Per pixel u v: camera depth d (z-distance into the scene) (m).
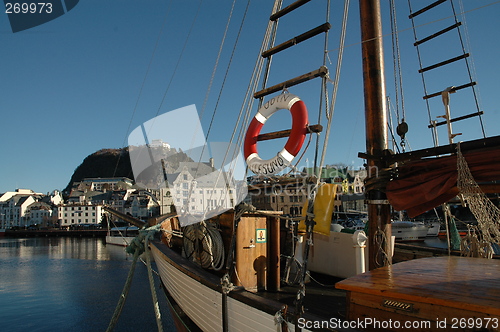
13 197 117.62
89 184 119.50
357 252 5.18
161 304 19.58
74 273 31.22
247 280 4.93
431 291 2.53
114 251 50.72
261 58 5.91
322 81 4.34
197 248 6.17
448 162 3.42
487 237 3.41
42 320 17.19
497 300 2.29
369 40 4.22
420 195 3.52
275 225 5.20
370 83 4.16
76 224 103.75
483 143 3.17
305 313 3.09
